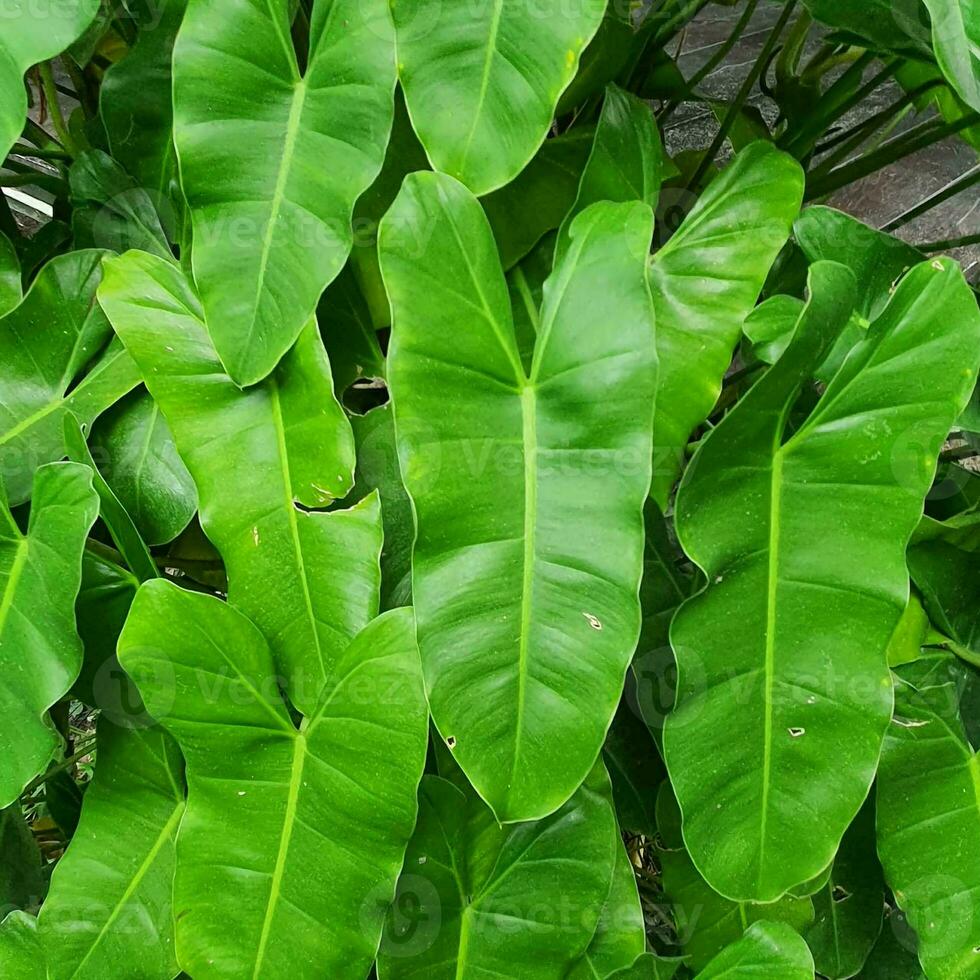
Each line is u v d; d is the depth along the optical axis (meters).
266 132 0.82
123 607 0.88
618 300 0.80
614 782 1.01
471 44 0.79
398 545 0.92
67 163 1.07
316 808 0.85
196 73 0.81
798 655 0.83
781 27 1.01
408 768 0.83
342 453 0.85
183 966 0.84
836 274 0.78
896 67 0.99
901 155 1.05
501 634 0.80
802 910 0.98
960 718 0.96
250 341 0.82
